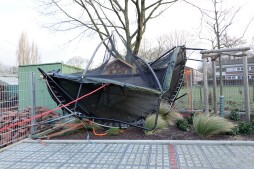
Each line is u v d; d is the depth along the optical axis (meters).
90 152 4.43
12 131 5.29
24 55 32.50
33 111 5.80
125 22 10.18
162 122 5.91
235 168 3.45
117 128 5.77
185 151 4.32
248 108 6.21
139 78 6.44
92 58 5.77
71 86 5.45
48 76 5.30
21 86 6.34
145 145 4.78
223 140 4.88
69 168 3.66
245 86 6.27
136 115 5.88
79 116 5.47
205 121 5.29
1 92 5.48
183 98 9.64
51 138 5.55
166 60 6.83
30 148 4.79
